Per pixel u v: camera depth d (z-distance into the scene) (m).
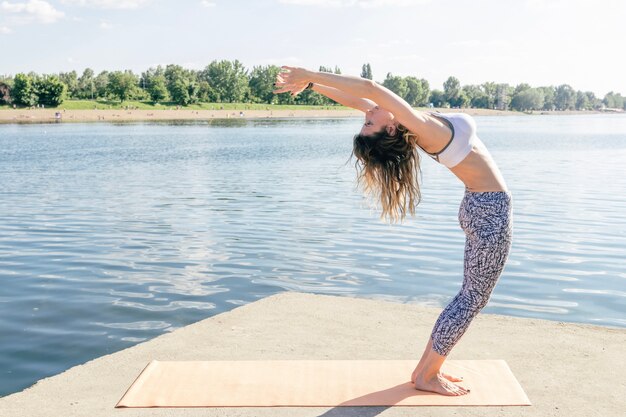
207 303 7.20
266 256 9.57
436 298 7.35
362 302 5.74
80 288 7.79
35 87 118.44
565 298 7.35
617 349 4.55
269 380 3.97
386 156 3.62
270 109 154.00
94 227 12.09
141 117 116.00
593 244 10.29
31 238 11.00
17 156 31.55
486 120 129.75
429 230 11.54
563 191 17.28
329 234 11.27
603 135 56.34
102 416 3.54
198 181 20.50
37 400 3.76
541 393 3.81
